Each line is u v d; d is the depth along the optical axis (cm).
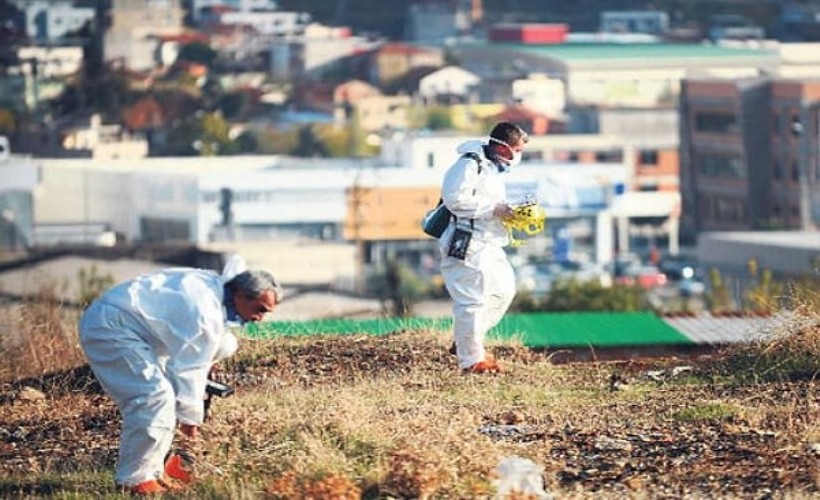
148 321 1864
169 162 18712
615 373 2838
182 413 1889
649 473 1997
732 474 1980
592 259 16638
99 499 1889
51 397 2741
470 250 2714
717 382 2712
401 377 2762
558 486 1930
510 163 2708
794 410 2356
